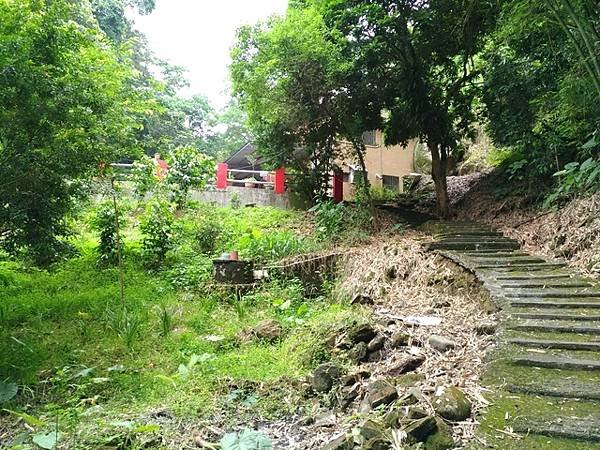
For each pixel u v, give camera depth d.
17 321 5.84
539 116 8.33
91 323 5.91
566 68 7.40
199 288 7.48
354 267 7.63
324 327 4.98
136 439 3.20
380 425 2.74
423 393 3.17
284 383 4.22
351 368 4.19
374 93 10.09
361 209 10.20
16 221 5.23
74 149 5.32
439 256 7.16
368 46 9.28
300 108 9.82
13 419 3.72
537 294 4.91
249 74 9.58
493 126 9.44
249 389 4.16
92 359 4.92
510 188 9.50
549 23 5.75
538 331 3.99
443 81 10.74
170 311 6.41
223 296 7.31
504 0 6.93
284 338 5.54
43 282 7.48
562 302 4.61
